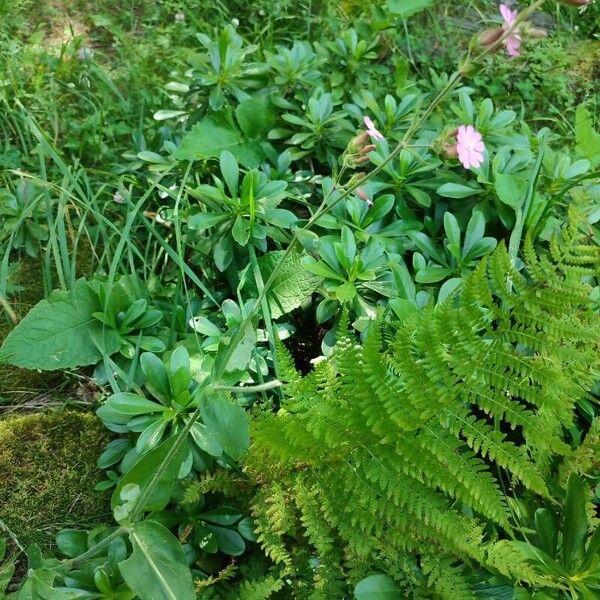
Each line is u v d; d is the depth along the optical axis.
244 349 0.57
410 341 0.48
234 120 0.85
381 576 0.49
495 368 0.47
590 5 1.24
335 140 0.81
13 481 0.60
